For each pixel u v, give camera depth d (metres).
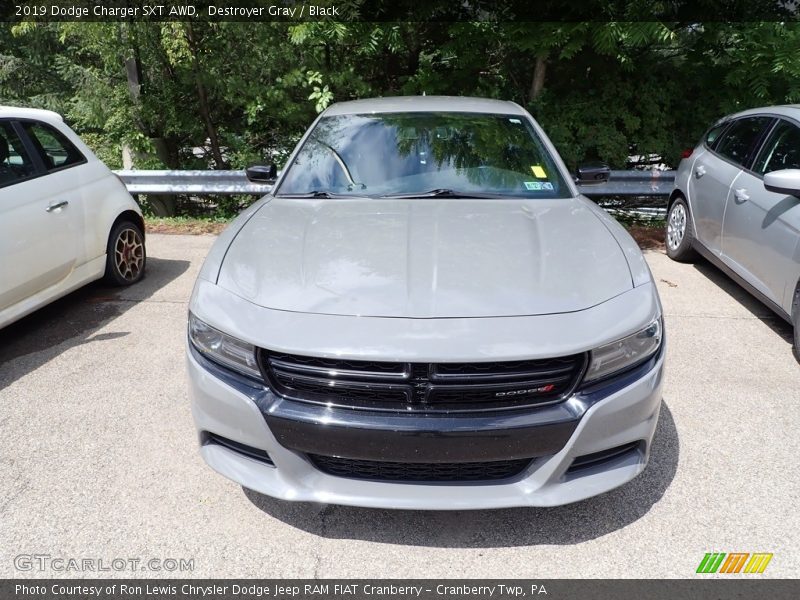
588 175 3.74
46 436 2.99
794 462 2.80
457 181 3.29
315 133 3.68
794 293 3.78
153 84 7.87
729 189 4.73
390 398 2.05
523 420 2.03
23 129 4.14
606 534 2.36
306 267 2.41
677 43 7.28
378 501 2.12
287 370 2.10
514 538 2.34
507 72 7.98
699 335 4.20
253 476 2.22
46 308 4.65
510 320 2.10
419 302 2.16
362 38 6.85
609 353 2.11
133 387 3.46
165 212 7.94
